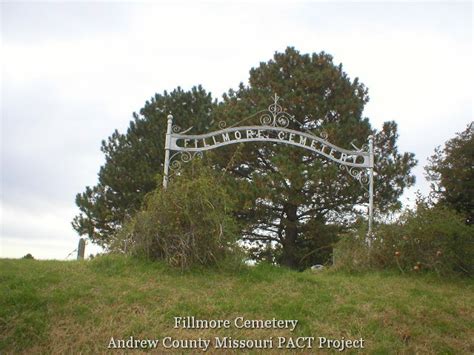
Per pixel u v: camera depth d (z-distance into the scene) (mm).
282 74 20125
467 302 8617
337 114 19016
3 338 6633
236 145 18469
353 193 18078
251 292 8461
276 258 19812
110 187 25125
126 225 10352
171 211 9531
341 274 10594
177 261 9297
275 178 17391
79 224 24594
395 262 10656
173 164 11734
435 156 18828
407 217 10930
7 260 9930
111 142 26953
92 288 8156
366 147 13016
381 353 6719
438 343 7066
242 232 17297
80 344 6676
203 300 8000
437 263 10281
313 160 17953
